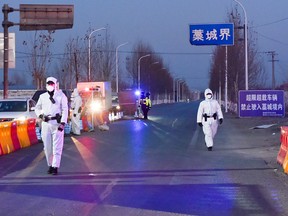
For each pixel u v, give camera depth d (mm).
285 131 12922
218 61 59031
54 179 10984
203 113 16938
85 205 8461
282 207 8305
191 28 37406
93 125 26141
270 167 12773
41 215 7805
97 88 32094
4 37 27016
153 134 23656
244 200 8844
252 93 31328
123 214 7844
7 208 8273
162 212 7965
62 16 27562
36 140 19094
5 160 14148
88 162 13641
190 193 9453
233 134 24016
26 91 50969
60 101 11719
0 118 20016
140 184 10375
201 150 16859
